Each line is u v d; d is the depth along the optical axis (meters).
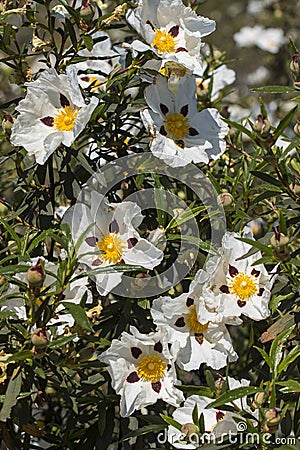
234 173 1.14
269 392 0.89
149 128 0.96
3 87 1.32
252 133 0.93
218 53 1.29
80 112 0.92
